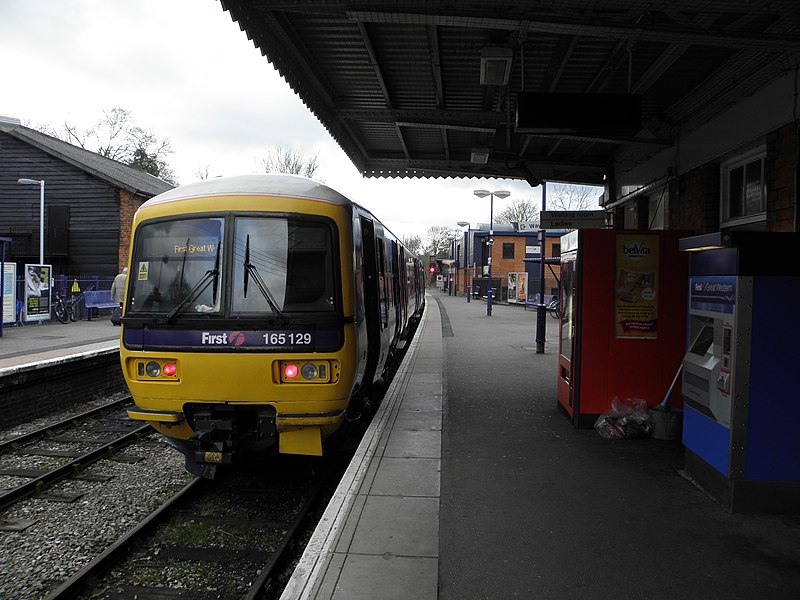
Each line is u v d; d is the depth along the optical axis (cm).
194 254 548
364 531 393
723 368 425
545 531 391
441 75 745
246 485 622
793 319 405
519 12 525
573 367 663
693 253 477
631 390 646
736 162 731
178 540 501
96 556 476
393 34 630
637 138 866
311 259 546
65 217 2517
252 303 532
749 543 371
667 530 391
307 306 535
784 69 608
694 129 810
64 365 971
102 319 2212
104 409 966
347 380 539
